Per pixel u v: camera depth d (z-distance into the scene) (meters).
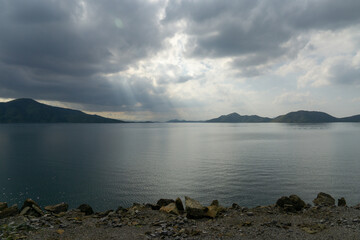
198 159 135.75
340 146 193.75
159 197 69.06
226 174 96.06
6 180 86.31
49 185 80.50
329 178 87.75
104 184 82.12
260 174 95.19
